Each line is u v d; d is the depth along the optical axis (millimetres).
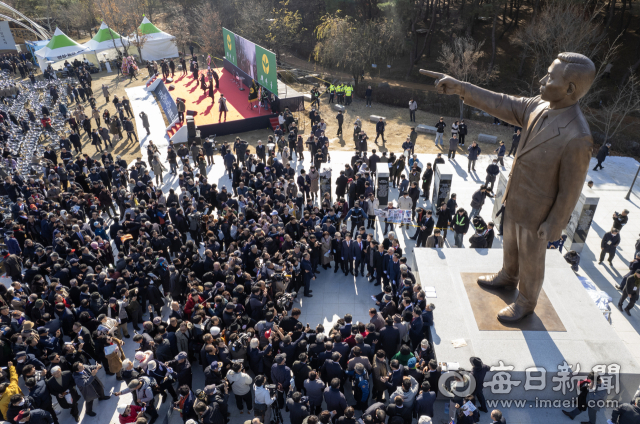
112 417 9781
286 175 18344
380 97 34562
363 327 10117
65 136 26500
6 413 8391
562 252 15578
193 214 15336
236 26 47656
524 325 10312
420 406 8352
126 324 12070
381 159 20406
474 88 9625
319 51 37062
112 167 19203
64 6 56875
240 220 14781
